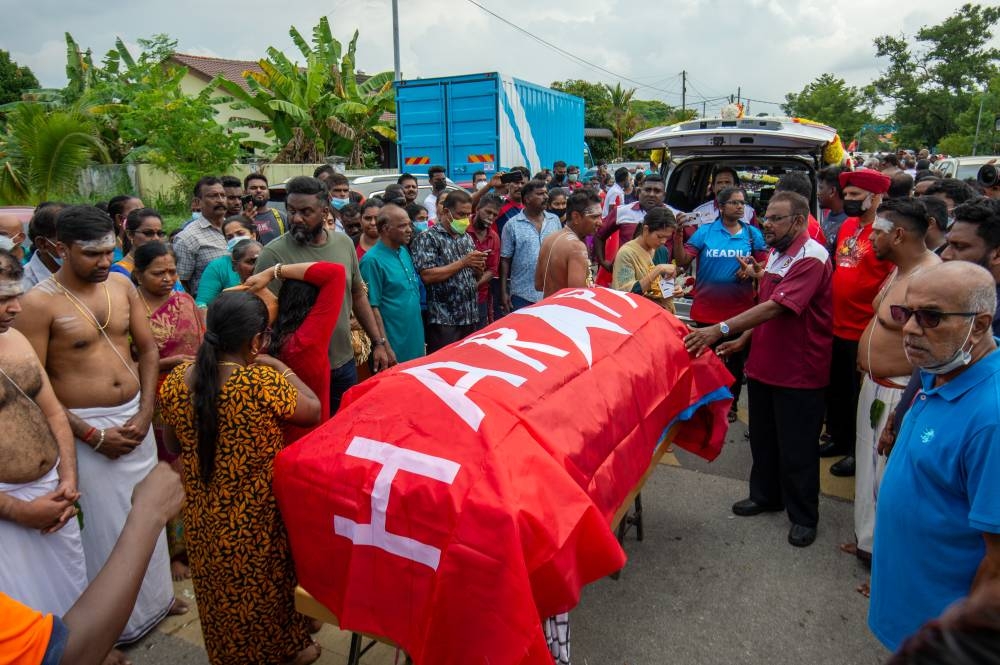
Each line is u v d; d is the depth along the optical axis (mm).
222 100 19625
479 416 2037
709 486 4430
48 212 3537
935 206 3936
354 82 21375
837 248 4539
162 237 3979
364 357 4367
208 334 2256
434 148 11875
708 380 3510
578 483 2162
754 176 9148
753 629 3059
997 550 1827
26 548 2371
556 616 2170
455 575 1806
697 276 5305
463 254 5160
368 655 2896
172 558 3568
